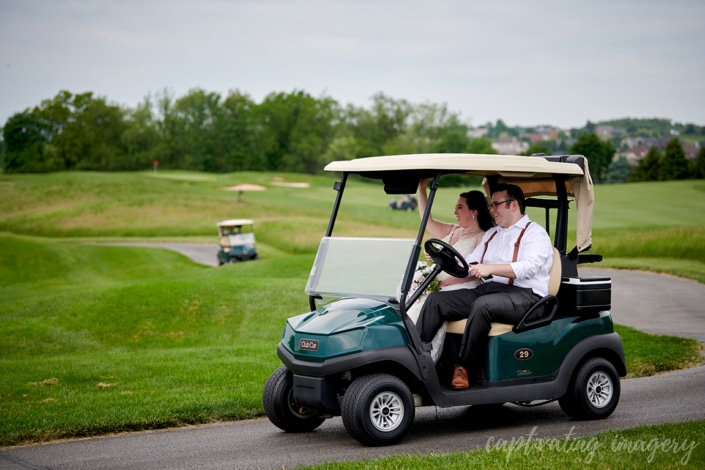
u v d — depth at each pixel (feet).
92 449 26.17
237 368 42.06
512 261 27.35
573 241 149.69
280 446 25.80
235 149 612.70
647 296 79.66
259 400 32.40
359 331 24.68
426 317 26.11
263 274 116.98
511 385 26.37
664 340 49.96
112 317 68.90
